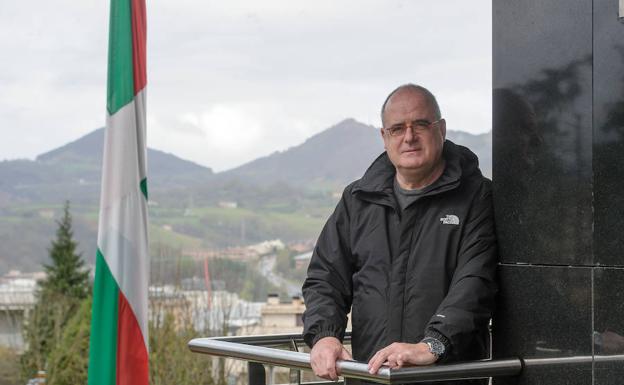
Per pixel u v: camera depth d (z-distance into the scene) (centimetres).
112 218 566
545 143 280
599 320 262
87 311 2206
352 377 275
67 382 2183
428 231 304
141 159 571
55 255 3653
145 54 570
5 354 2336
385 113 308
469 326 285
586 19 268
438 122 305
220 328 1452
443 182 303
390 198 309
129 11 566
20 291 2572
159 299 1459
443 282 300
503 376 296
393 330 303
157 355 1403
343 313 319
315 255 325
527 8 287
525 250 288
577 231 270
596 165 264
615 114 260
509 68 293
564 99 274
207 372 1398
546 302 280
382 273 308
